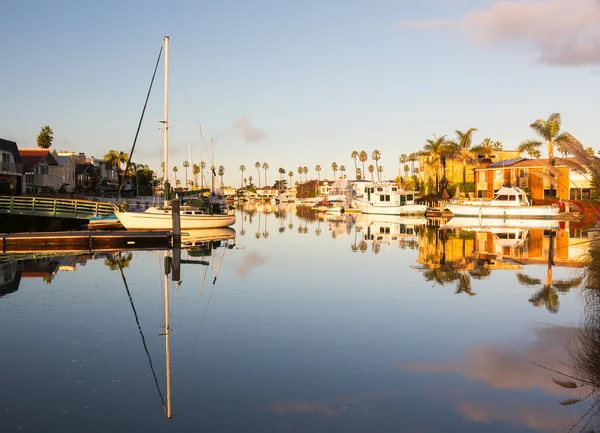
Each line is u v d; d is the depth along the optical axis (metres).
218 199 85.00
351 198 98.56
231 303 14.70
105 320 12.81
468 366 9.36
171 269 21.34
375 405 7.75
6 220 40.69
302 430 6.99
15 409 7.68
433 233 40.88
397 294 15.89
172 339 11.15
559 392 8.20
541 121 60.72
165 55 38.34
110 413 7.53
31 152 64.19
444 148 77.38
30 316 13.18
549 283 17.59
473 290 16.44
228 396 8.13
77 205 41.75
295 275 19.78
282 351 10.28
